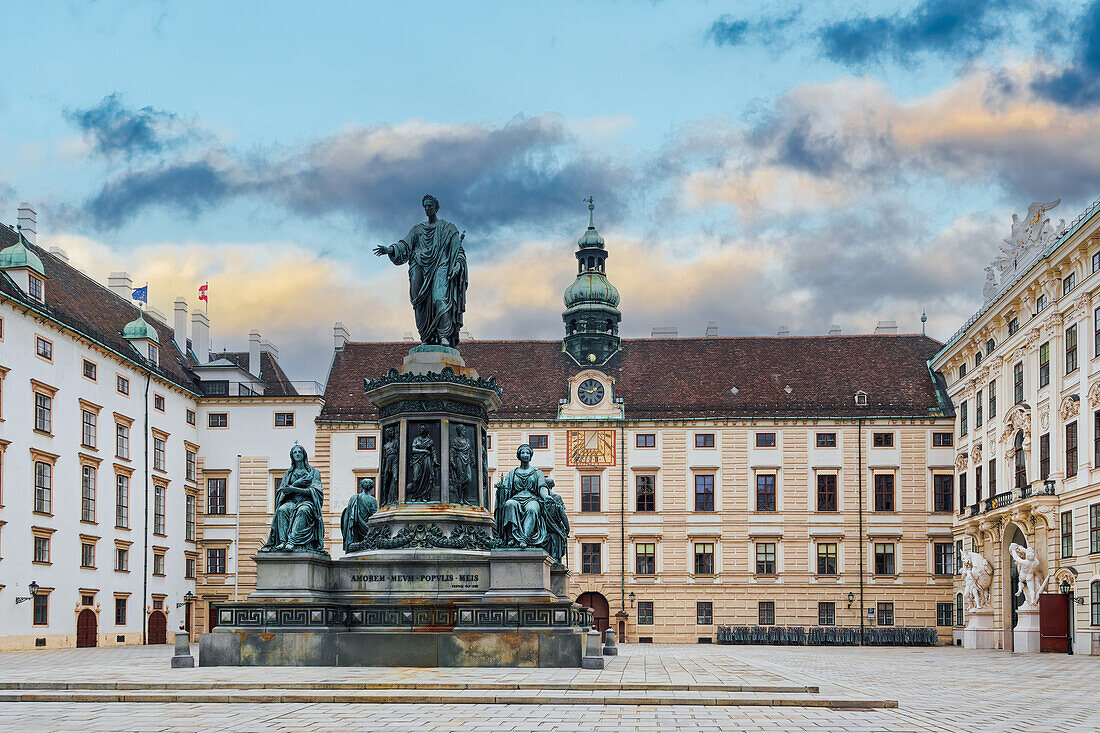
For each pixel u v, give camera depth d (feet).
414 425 103.50
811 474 266.16
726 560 264.72
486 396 105.19
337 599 97.19
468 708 68.69
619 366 282.36
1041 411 199.31
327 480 266.57
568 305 290.56
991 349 231.91
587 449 269.03
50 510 200.44
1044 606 187.62
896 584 261.85
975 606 225.15
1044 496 189.88
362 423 267.39
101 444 219.82
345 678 79.56
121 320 248.73
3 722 62.13
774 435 267.80
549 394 276.00
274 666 91.86
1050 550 191.31
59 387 204.95
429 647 91.30
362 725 60.39
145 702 72.08
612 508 267.39
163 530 246.06
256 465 265.75
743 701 72.69
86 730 58.49
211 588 262.47
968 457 246.68
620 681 79.46
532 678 80.48
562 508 108.06
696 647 220.43
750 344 286.05
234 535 263.49
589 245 290.97
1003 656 177.99
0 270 198.70
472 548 99.40
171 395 252.83
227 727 59.52
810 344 285.23
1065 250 184.44
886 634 254.47
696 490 267.39
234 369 271.90
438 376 103.19
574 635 91.66
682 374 279.28
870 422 266.57
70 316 215.31
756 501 266.16
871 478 265.54
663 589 264.52
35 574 194.49
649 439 269.44
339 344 290.56
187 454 260.83
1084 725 66.64
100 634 216.74
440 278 108.68
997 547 219.41
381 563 97.71
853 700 73.61
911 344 284.20
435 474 101.96
